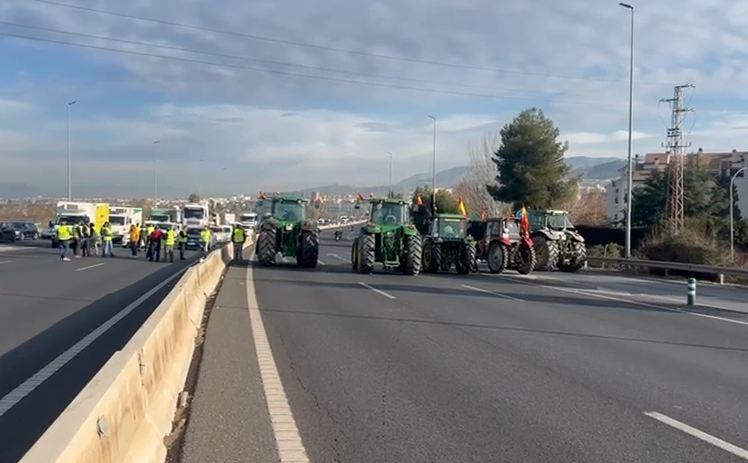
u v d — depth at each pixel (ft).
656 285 84.58
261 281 72.79
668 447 19.90
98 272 80.48
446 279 80.74
